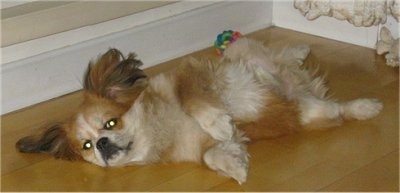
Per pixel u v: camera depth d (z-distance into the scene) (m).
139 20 1.64
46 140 1.23
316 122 1.27
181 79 1.21
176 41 1.71
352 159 1.18
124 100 1.16
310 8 1.60
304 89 1.32
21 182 1.18
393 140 1.23
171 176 1.17
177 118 1.18
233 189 1.11
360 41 1.72
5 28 1.42
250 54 1.31
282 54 1.33
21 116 1.43
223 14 1.79
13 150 1.29
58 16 1.50
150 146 1.18
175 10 1.70
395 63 1.56
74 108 1.45
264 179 1.13
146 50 1.65
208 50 1.76
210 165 1.15
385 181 1.10
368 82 1.49
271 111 1.23
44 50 1.48
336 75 1.53
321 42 1.76
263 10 1.88
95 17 1.56
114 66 1.17
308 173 1.14
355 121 1.31
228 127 1.16
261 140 1.25
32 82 1.47
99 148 1.14
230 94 1.21
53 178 1.19
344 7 1.54
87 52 1.55
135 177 1.17
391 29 1.62
